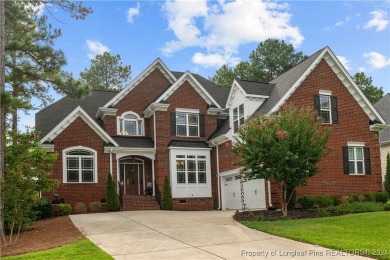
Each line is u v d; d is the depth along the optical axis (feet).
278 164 55.93
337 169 79.15
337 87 82.48
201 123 96.27
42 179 53.62
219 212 74.13
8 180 46.73
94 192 84.94
